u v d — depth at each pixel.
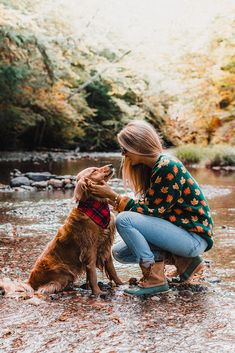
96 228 3.23
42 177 10.53
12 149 24.55
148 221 3.18
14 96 21.17
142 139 3.21
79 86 29.05
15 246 4.71
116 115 30.55
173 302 3.02
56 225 5.84
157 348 2.30
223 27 22.70
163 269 3.26
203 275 3.67
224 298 3.09
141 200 3.28
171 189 3.13
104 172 3.29
